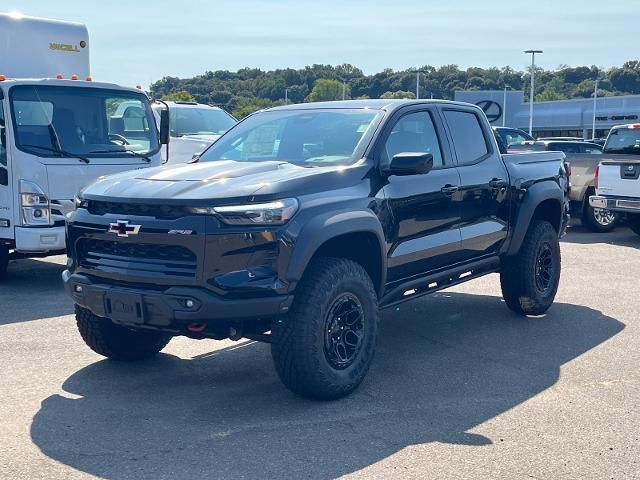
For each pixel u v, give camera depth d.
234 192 4.98
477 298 8.95
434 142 6.64
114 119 9.88
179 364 6.33
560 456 4.54
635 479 4.25
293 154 6.16
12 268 10.93
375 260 5.79
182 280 4.91
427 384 5.83
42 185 9.09
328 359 5.30
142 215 5.08
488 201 7.06
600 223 15.13
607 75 167.50
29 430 4.89
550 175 7.96
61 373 6.04
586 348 6.84
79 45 11.41
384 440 4.76
